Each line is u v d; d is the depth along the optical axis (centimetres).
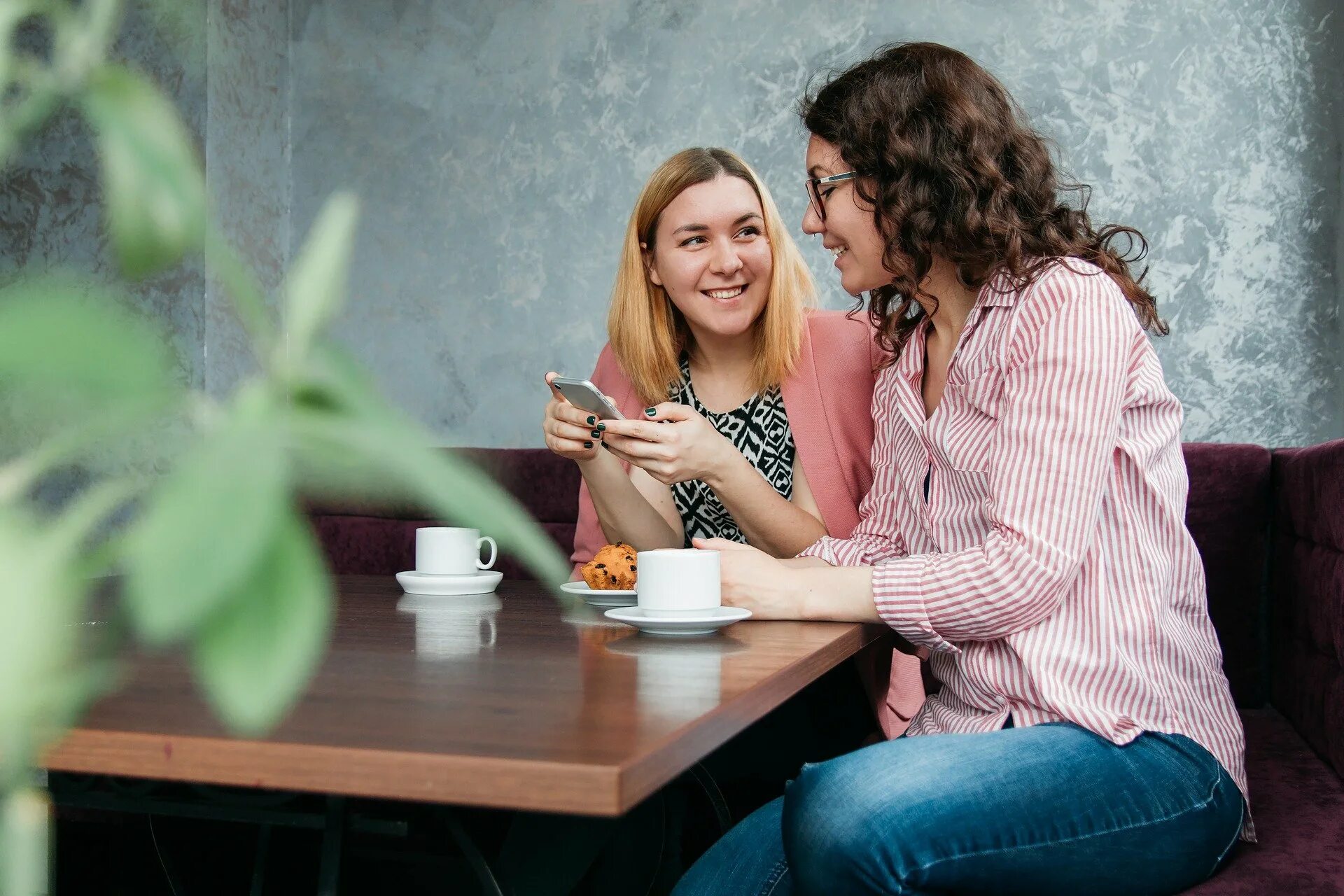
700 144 290
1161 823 112
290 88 324
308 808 131
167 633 11
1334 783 150
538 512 253
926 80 138
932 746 114
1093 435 123
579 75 300
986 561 124
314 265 16
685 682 96
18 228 306
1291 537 189
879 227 143
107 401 13
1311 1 245
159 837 159
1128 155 257
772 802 131
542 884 145
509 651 115
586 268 299
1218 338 252
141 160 16
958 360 138
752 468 174
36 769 20
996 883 106
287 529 12
